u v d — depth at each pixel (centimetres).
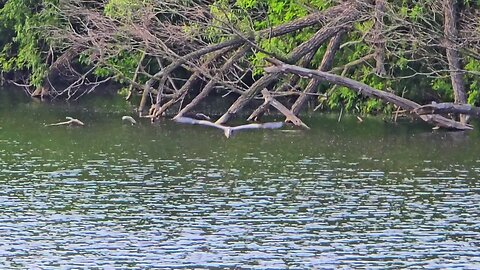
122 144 7394
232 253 4634
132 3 8631
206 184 5997
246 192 5794
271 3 9175
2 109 9438
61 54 10675
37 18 10294
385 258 4575
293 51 8381
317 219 5216
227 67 8600
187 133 7969
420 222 5166
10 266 4431
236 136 7856
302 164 6625
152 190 5828
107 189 5856
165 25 8931
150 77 9319
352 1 8288
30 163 6588
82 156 6844
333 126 8438
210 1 9438
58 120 8669
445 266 4466
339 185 5981
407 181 6081
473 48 8562
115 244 4766
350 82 7819
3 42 11162
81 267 4425
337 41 8606
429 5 8481
